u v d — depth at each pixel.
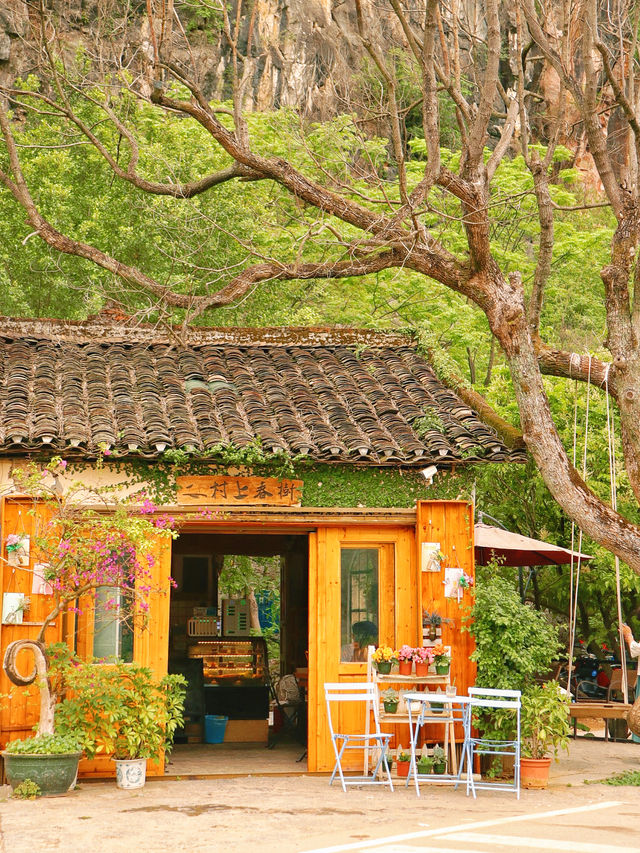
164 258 19.16
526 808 8.55
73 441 9.81
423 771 9.88
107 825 7.62
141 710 9.40
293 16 31.55
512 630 10.02
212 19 29.30
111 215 19.98
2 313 19.61
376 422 11.16
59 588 9.00
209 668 13.36
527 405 10.48
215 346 13.02
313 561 10.55
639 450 10.75
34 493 9.33
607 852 6.55
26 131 23.66
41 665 9.03
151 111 21.67
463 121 12.48
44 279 20.03
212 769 10.62
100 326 12.77
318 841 6.98
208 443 10.14
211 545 15.19
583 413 16.39
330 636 10.48
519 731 9.32
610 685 14.00
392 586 10.66
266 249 21.08
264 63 30.73
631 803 8.91
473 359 25.06
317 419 11.07
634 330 10.84
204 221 19.27
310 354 13.11
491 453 10.56
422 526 10.47
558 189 24.88
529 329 11.04
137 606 9.90
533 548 12.27
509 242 24.55
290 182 11.55
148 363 12.30
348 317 23.41
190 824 7.66
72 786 9.23
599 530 10.35
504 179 23.55
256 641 13.70
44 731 9.05
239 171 12.17
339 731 10.34
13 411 10.38
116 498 9.70
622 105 10.96
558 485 10.42
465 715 9.52
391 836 7.14
